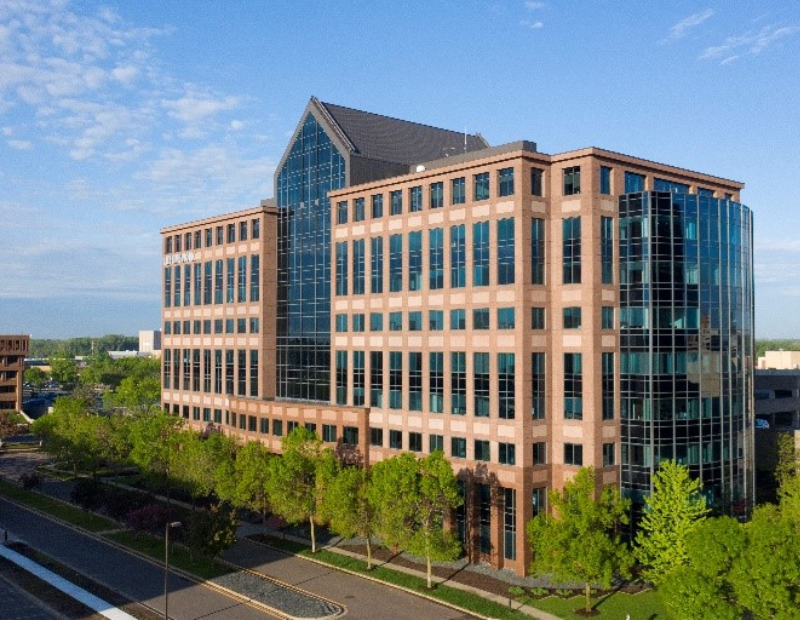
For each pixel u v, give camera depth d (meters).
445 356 67.31
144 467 81.69
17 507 85.38
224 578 58.38
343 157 80.94
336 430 76.69
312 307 85.38
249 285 93.38
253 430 88.75
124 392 134.38
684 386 61.53
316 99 85.94
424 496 56.28
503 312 62.62
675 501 51.97
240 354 94.50
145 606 52.03
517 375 61.09
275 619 49.75
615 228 63.16
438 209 68.69
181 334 106.88
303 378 86.25
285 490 64.31
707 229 63.94
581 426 61.06
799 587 36.88
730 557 38.22
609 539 51.41
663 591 40.03
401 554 64.69
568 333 62.38
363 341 76.19
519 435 60.62
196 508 81.25
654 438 60.25
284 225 90.50
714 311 63.97
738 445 65.56
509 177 62.94
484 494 63.19
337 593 54.81
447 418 66.75
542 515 54.09
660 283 61.22
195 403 103.19
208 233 101.94
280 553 65.69
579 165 62.44
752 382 68.81
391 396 72.56
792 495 61.19
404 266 71.81
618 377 62.31
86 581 57.50
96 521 77.56
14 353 170.00
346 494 59.12
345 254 78.94
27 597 53.72
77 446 94.81
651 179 66.50
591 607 51.16
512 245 62.25
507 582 57.28
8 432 139.50
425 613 50.59
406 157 85.75
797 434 87.12
